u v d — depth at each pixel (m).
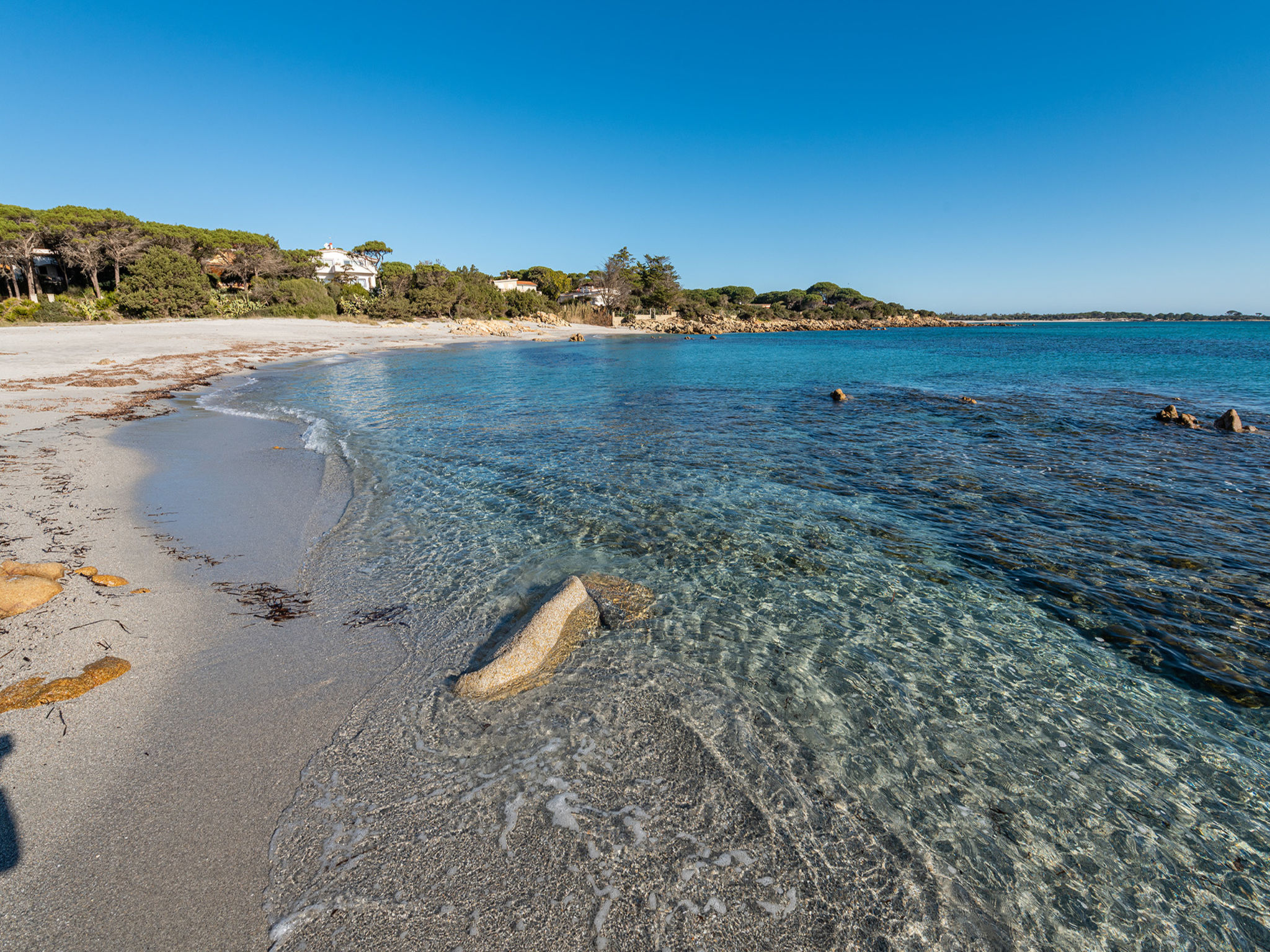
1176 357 41.38
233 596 5.98
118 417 15.39
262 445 12.79
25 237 45.94
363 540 7.64
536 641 4.96
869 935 2.77
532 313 83.38
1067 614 5.91
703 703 4.44
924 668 4.99
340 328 51.59
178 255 51.00
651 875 3.03
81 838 3.08
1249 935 2.85
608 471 11.14
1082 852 3.29
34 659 4.58
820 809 3.51
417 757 3.82
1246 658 5.16
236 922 2.71
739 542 7.70
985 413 17.97
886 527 8.24
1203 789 3.75
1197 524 8.36
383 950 2.61
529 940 2.69
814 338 78.69
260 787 3.51
